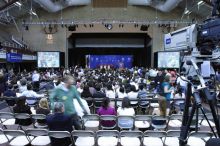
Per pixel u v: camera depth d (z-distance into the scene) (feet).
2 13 88.43
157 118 21.59
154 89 41.73
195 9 94.58
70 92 19.67
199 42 19.13
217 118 8.24
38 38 104.32
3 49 71.61
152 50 102.78
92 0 101.55
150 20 102.06
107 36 113.91
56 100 19.61
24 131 18.13
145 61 117.39
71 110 19.52
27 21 103.24
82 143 17.85
